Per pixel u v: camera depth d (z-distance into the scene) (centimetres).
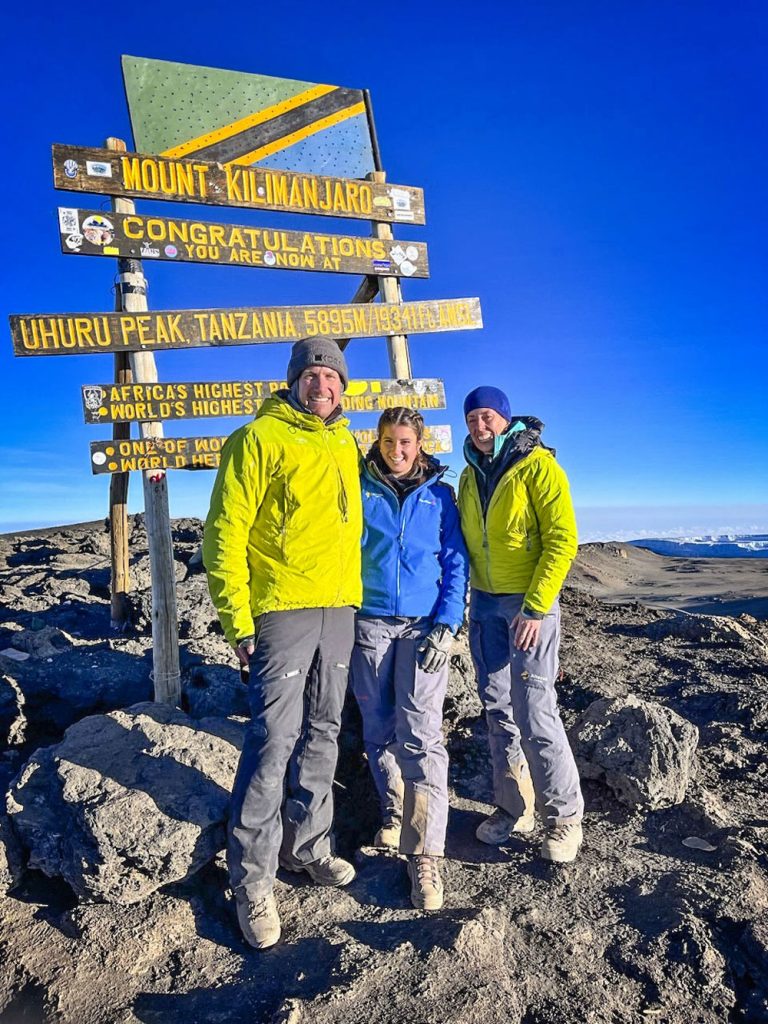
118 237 443
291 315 498
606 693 527
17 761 409
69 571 895
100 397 442
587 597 1221
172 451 455
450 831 363
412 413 325
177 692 446
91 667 491
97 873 288
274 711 284
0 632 591
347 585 300
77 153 436
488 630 353
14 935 281
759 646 733
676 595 2109
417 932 276
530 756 328
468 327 564
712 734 492
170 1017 242
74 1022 241
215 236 473
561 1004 245
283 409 295
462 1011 236
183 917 290
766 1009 248
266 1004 246
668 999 249
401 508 325
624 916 290
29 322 421
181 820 304
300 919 290
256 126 507
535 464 323
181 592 686
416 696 317
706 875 314
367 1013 235
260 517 291
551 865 326
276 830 287
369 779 395
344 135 540
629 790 376
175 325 457
